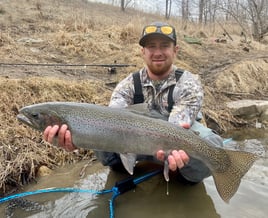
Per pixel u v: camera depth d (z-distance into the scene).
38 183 1.22
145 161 1.33
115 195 1.13
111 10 6.28
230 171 0.91
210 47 3.62
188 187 1.20
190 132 0.90
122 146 0.89
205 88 2.32
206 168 1.13
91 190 1.18
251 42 4.33
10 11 3.50
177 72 1.12
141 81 1.14
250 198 1.14
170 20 5.29
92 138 0.89
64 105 0.90
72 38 2.63
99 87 1.89
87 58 2.46
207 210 1.08
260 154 1.60
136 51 2.61
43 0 4.82
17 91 1.56
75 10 4.46
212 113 2.00
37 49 2.43
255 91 2.66
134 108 0.94
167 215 1.05
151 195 1.15
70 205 1.09
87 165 1.37
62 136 0.89
